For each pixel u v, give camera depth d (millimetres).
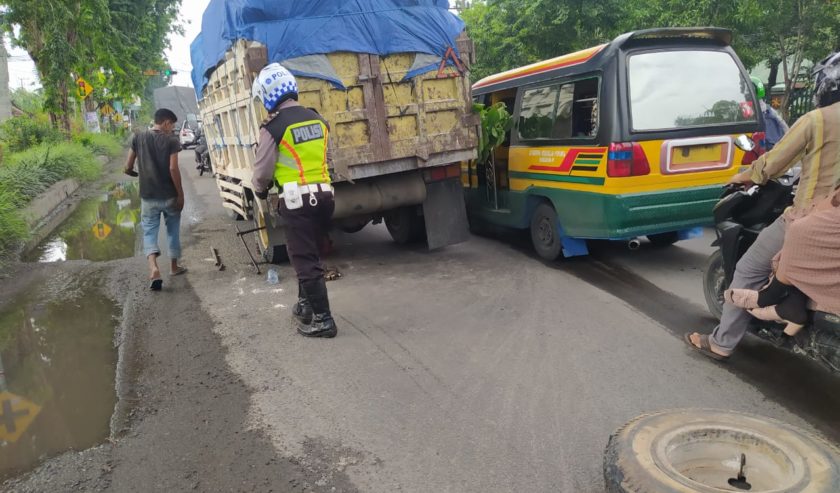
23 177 11562
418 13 6137
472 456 3209
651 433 2742
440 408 3707
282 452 3314
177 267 6879
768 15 11750
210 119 9031
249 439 3455
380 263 7078
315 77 5805
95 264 7539
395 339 4793
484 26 17781
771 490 2375
